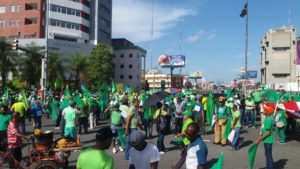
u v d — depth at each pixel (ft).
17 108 52.39
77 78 234.79
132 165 17.03
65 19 277.85
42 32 268.62
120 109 43.50
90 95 80.02
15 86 188.65
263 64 312.71
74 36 281.95
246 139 55.93
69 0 280.31
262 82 318.45
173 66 300.20
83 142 52.06
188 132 18.83
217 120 50.70
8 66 185.68
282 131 52.75
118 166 35.86
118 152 43.34
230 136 46.19
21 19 270.26
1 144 36.63
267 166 32.78
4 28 273.95
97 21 306.96
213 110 65.46
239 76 239.91
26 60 193.77
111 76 264.31
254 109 72.43
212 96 66.49
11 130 32.73
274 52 284.00
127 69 376.07
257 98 84.69
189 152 18.74
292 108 53.67
